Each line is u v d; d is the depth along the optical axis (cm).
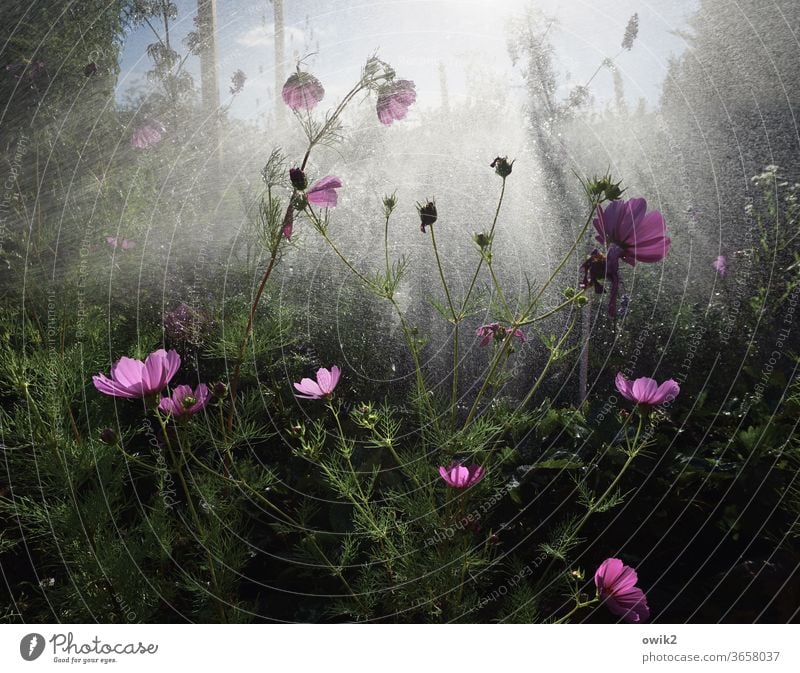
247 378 255
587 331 254
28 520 200
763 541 211
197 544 196
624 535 215
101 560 170
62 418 193
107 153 326
